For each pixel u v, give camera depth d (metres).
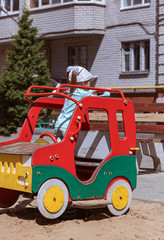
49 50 25.62
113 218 5.25
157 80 21.53
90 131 5.92
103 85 23.53
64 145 4.93
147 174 9.31
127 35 22.59
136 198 6.48
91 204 4.97
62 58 25.19
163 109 9.31
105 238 4.43
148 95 21.80
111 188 5.34
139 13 22.12
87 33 23.06
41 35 24.28
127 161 5.50
